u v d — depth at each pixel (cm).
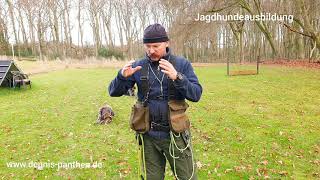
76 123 926
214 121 913
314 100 1184
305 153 677
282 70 2245
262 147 709
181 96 344
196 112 1018
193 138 769
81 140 770
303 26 2977
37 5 5019
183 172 356
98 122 914
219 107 1088
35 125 916
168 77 336
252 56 5222
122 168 601
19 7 5203
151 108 345
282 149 699
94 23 5488
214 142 745
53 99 1309
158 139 351
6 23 5031
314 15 3819
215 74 2055
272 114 988
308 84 1548
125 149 700
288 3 3709
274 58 3675
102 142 750
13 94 1440
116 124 905
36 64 2919
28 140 780
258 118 940
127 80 352
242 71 1978
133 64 351
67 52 5275
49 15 5175
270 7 3841
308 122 898
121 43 5791
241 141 748
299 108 1064
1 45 4903
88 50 5459
